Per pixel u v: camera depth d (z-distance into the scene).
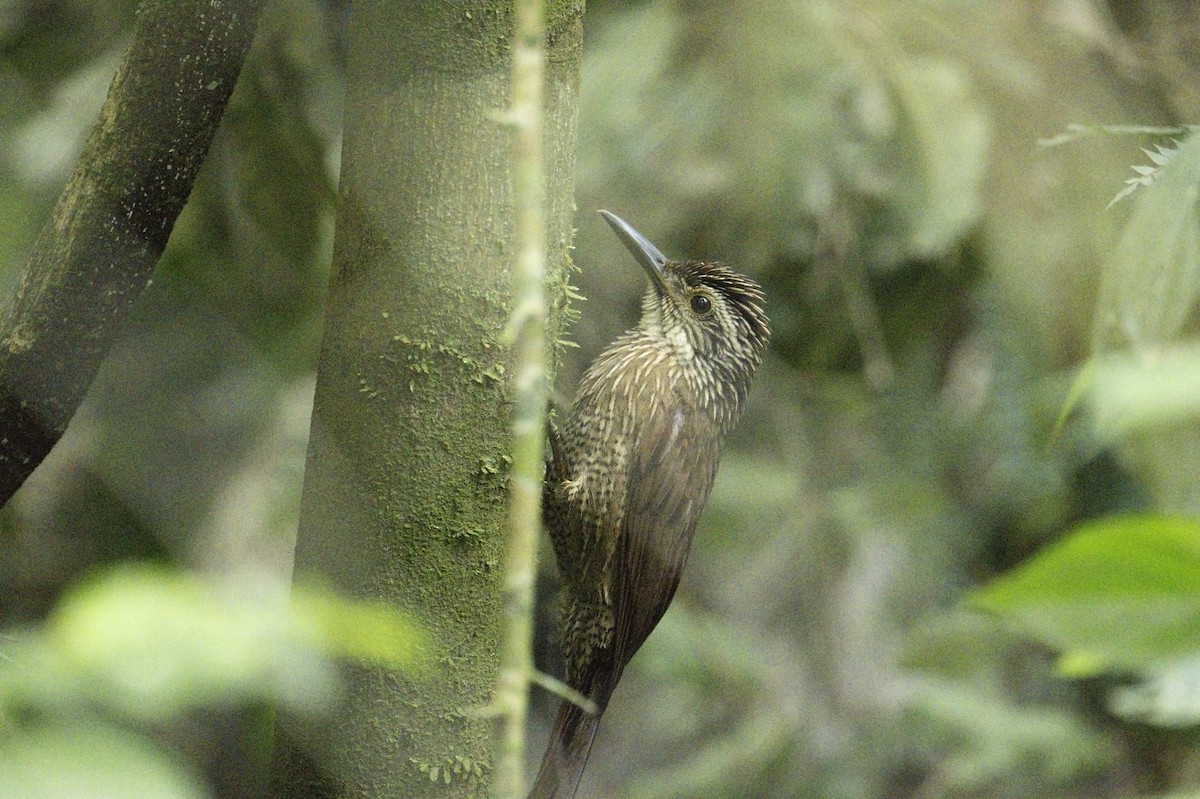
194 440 10.62
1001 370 10.95
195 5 4.94
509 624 3.29
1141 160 9.91
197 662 1.86
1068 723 12.09
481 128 4.91
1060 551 2.21
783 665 13.09
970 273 11.43
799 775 12.57
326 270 9.32
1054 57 10.55
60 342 5.23
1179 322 4.21
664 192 10.71
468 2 4.81
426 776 5.06
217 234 8.84
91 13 9.23
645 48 10.12
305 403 10.58
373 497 5.05
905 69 9.86
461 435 5.04
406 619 4.89
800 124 9.92
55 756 1.76
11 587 10.57
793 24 9.94
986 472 12.09
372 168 4.98
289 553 10.53
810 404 12.74
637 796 12.93
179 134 5.10
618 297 12.02
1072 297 10.54
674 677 12.60
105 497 10.73
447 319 4.97
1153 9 11.17
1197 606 2.18
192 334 9.97
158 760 1.81
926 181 9.66
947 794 12.33
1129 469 9.34
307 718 5.05
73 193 5.16
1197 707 3.03
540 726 10.24
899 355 12.09
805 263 11.64
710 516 12.58
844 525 12.27
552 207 5.25
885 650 12.87
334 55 8.27
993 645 12.09
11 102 9.07
